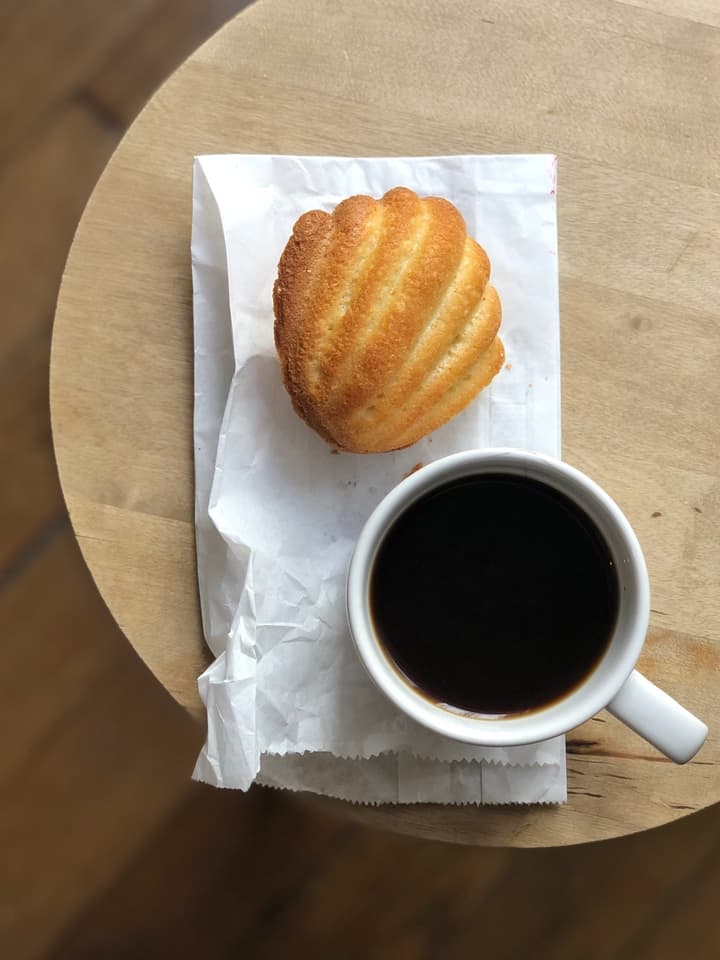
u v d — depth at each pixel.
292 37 0.33
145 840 0.50
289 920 0.50
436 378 0.31
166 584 0.32
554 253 0.32
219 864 0.50
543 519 0.31
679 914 0.50
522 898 0.50
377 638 0.31
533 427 0.32
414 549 0.31
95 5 0.51
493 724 0.29
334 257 0.30
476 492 0.31
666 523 0.32
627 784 0.32
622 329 0.33
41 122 0.51
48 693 0.51
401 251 0.30
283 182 0.32
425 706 0.29
